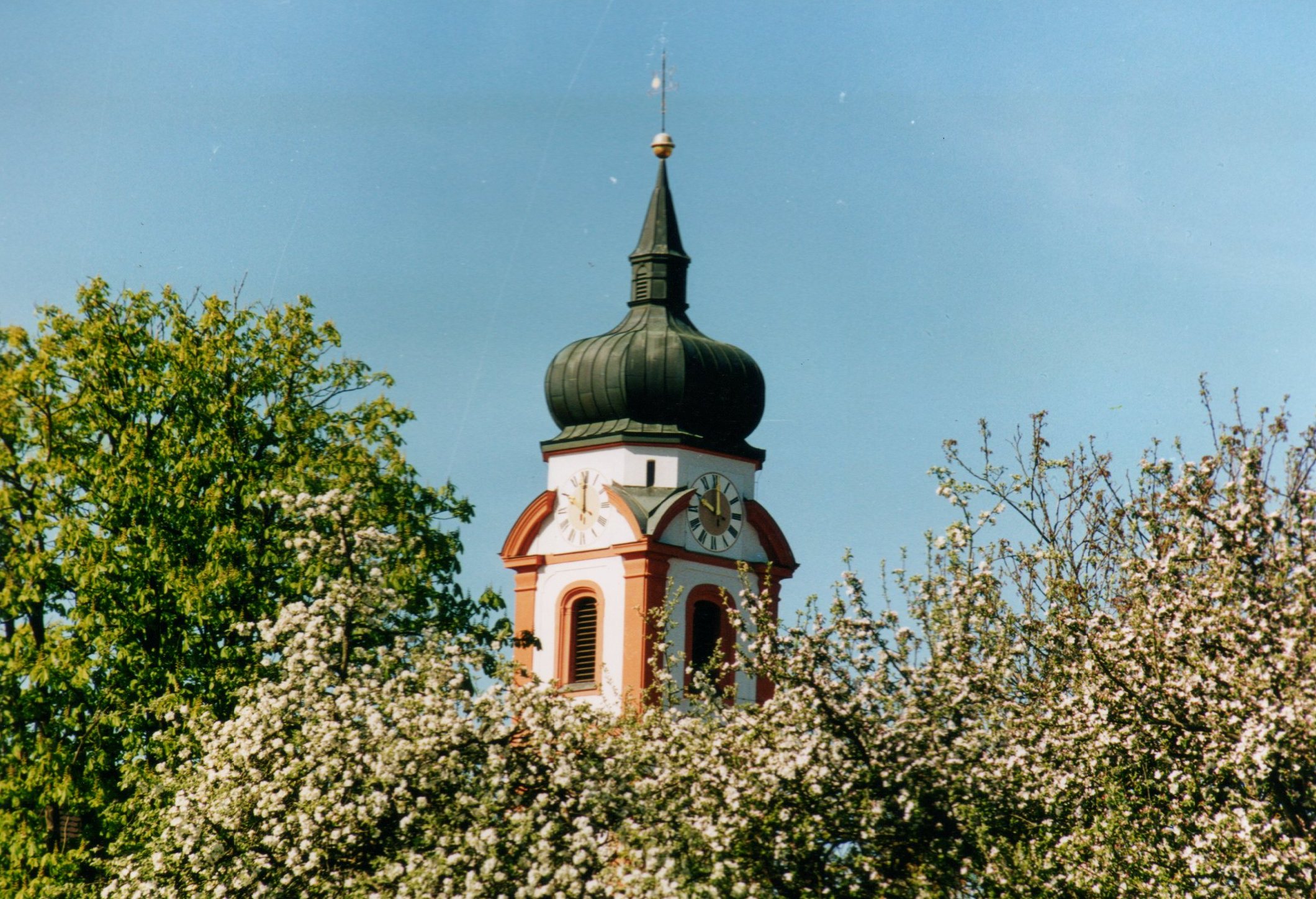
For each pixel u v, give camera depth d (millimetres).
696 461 63688
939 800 29984
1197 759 30453
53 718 44531
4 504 45531
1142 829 30359
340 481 46656
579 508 63094
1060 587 35281
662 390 63594
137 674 44406
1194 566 30172
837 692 30234
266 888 31359
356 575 35844
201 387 47656
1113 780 31031
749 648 31328
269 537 46469
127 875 33625
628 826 29344
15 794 43219
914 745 30078
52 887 41125
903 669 30547
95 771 43812
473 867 29500
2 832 43125
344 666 34562
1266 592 28922
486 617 48312
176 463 46812
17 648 44344
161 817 35000
